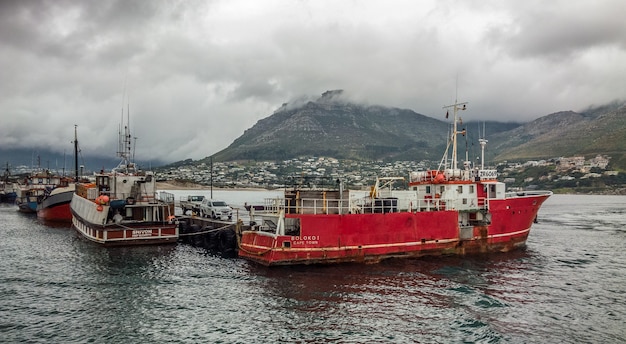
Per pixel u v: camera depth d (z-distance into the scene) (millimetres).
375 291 29641
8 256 40000
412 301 27750
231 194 196125
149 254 41281
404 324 24031
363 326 23688
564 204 152750
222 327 23438
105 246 44500
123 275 33344
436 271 35031
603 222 81938
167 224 47375
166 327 23375
